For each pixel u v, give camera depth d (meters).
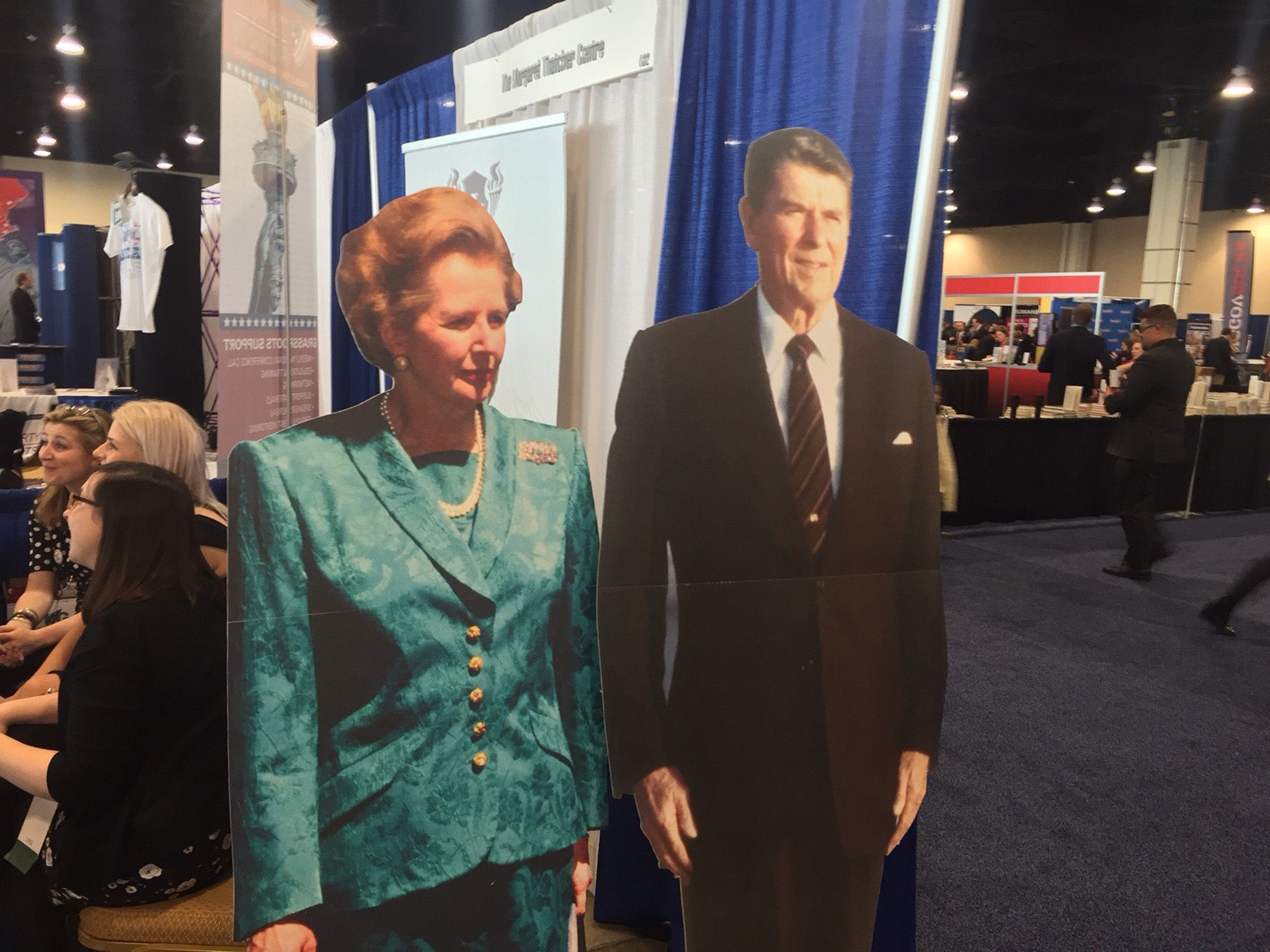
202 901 1.33
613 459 1.17
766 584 1.21
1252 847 2.25
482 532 1.04
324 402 2.14
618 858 1.83
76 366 5.10
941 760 2.70
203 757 1.32
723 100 1.44
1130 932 1.89
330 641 0.96
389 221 0.97
